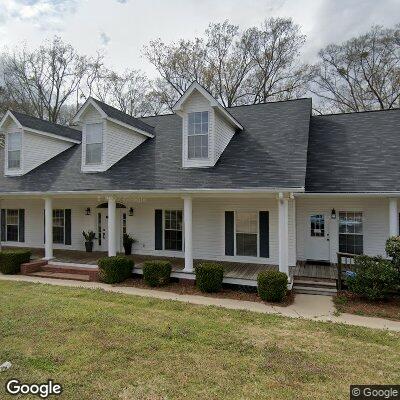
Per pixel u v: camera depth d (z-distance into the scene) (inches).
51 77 1214.3
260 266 436.5
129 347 220.8
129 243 526.6
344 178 427.2
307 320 284.8
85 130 518.9
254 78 1106.7
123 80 1261.1
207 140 443.8
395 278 327.9
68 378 181.6
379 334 252.5
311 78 1106.7
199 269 380.5
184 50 1132.5
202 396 166.1
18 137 587.2
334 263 453.1
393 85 1037.8
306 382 180.7
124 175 477.1
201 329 257.0
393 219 392.8
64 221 590.9
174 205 506.6
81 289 383.2
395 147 458.9
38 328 252.2
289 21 1064.2
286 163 403.2
